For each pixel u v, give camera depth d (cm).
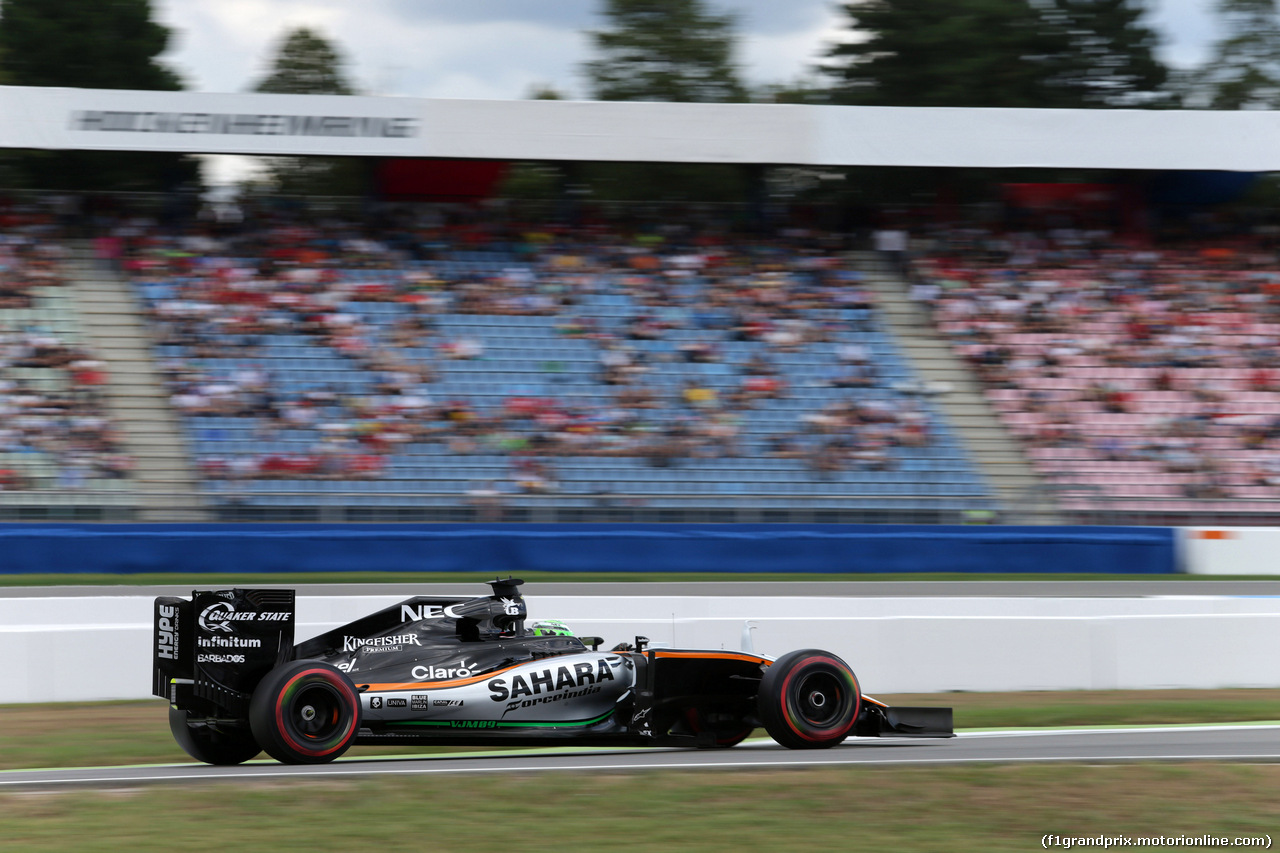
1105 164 8838
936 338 8369
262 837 1991
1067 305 8606
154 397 7300
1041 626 4581
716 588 6506
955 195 9306
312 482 7031
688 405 7725
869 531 7212
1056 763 2570
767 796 2262
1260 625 4688
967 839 2025
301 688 2578
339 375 7581
